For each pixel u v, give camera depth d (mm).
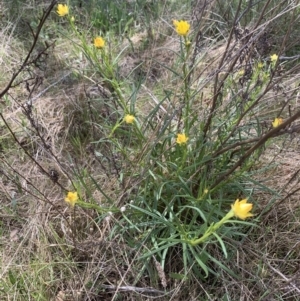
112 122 2340
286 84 2363
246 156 1634
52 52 2875
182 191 1879
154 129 1932
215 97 1847
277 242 1928
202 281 1828
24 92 2678
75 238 1939
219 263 1689
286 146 2248
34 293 1831
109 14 3230
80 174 2033
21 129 2457
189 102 1978
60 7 1804
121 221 1810
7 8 3270
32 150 2395
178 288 1731
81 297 1810
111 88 2533
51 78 2770
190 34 2617
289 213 1993
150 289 1761
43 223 2021
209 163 1848
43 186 2211
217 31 2965
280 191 1997
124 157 2057
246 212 1189
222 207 1947
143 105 2549
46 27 3174
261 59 1955
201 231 1632
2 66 2809
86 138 2465
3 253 1968
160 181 1887
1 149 2422
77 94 2613
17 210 2141
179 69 2729
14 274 1883
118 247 1822
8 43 2951
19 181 2246
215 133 1895
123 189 1853
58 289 1864
